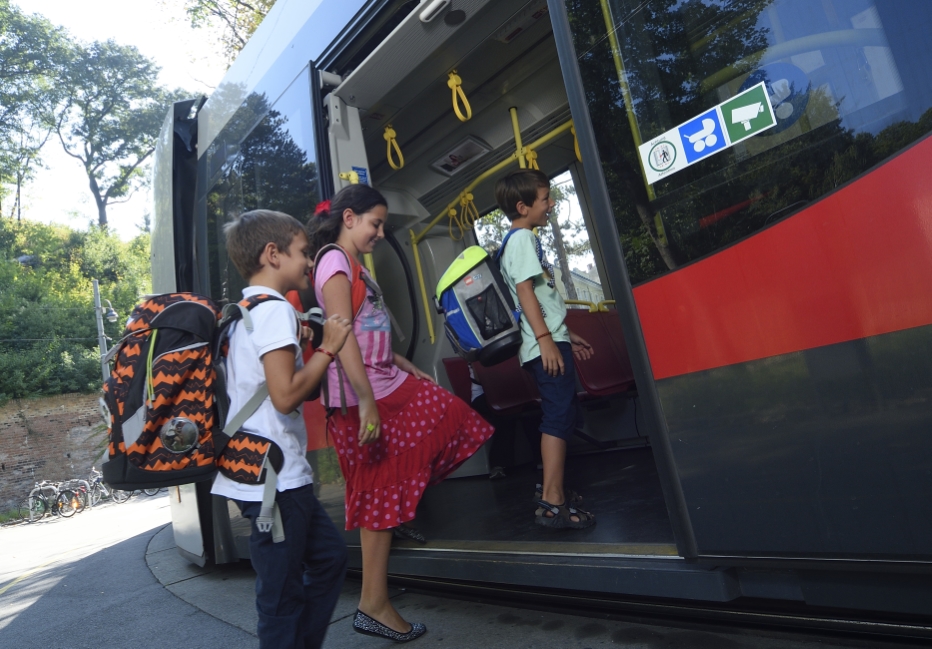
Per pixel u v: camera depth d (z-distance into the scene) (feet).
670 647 6.89
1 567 26.50
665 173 6.26
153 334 5.81
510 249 9.33
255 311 6.00
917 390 4.86
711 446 6.06
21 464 71.77
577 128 6.98
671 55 6.19
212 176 14.69
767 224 5.59
